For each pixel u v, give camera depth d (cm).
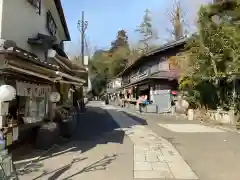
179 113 2181
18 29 911
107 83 6869
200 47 1658
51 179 589
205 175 638
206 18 1575
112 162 736
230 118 1553
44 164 703
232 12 1395
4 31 801
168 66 2558
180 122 1733
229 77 1517
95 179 595
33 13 1059
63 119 1127
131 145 966
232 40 1377
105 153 838
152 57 2650
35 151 821
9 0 841
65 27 1661
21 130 867
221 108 1681
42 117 998
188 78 1923
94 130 1335
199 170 676
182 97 2162
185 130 1359
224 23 1480
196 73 1762
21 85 802
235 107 1548
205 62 1667
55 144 881
